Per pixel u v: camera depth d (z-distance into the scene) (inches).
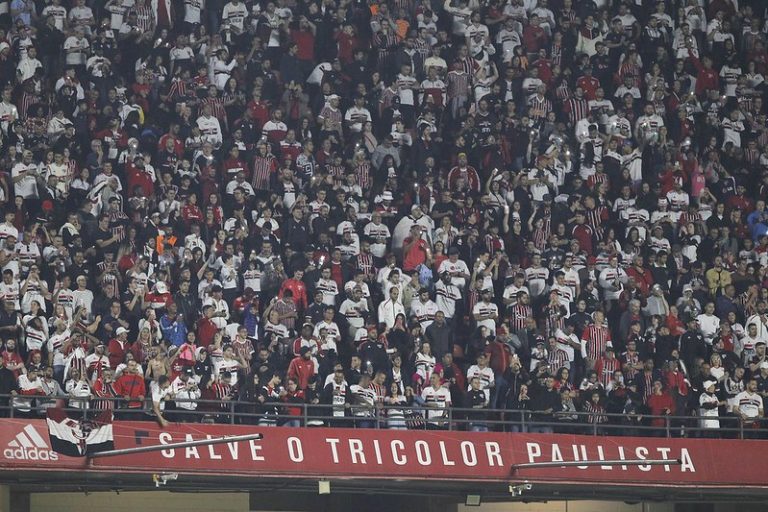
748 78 4958.2
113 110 4296.3
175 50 4468.5
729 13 5049.2
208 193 4160.9
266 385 3592.5
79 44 4384.8
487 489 3624.5
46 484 3329.2
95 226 3949.3
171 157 4200.3
